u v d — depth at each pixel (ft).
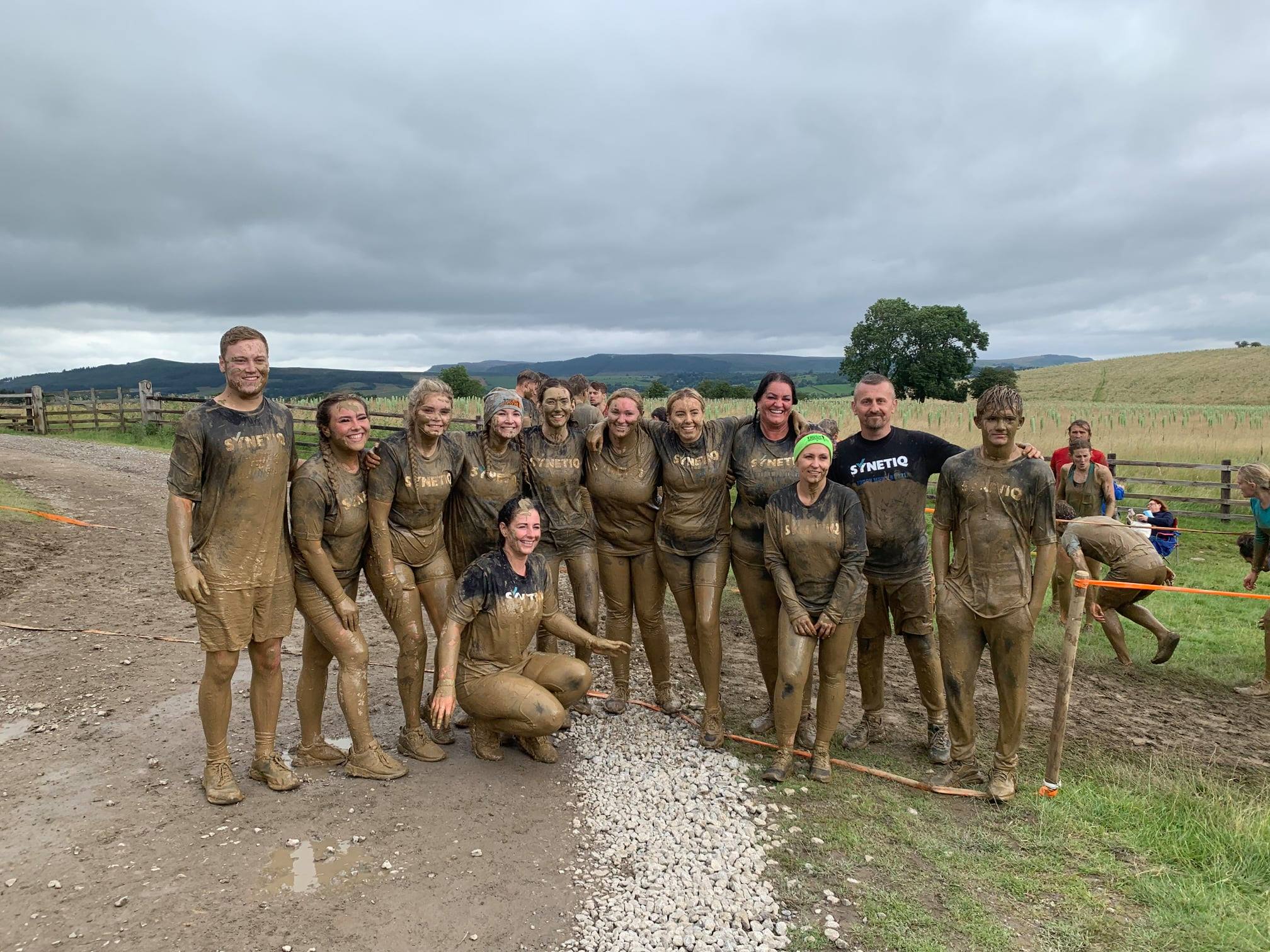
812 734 17.80
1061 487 28.81
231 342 12.92
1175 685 22.16
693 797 14.69
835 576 15.43
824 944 10.88
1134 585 21.66
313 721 15.16
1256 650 25.18
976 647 15.24
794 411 16.67
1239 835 13.42
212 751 13.65
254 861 11.98
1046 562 14.52
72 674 19.08
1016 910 11.73
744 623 27.55
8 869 11.56
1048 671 23.21
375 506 14.66
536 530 14.97
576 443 17.54
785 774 15.62
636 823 13.70
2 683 18.39
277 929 10.53
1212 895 12.13
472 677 15.44
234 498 12.97
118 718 16.87
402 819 13.33
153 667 19.72
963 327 231.09
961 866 12.80
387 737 16.65
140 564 29.58
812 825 13.93
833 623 15.07
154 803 13.52
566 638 15.98
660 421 18.26
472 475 16.05
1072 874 12.67
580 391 27.71
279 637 13.96
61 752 15.29
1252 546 24.47
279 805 13.61
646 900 11.62
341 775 14.84
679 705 18.81
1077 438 27.89
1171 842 13.55
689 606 17.53
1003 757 15.16
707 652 17.03
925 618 16.75
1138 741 18.21
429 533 15.53
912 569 16.62
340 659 14.57
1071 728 18.94
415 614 15.23
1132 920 11.56
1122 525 22.62
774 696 16.16
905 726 19.02
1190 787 15.42
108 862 11.79
